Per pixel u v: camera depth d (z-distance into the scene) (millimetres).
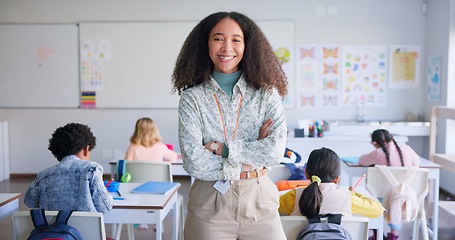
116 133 6004
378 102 5809
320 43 5793
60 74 5949
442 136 5188
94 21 5867
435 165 3502
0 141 5852
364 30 5754
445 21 5145
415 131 5320
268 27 5801
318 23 5781
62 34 5902
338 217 1898
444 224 3910
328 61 5797
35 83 5973
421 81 5762
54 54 5926
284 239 1563
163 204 2301
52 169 2121
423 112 5773
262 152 1476
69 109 6008
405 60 5754
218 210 1490
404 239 3598
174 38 5855
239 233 1520
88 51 5906
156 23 5836
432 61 5484
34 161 6078
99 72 5926
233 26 1517
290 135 5160
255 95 1559
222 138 1539
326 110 5852
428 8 5621
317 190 1960
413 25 5715
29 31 5906
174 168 3725
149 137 3645
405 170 3020
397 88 5785
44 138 6031
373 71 5781
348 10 5746
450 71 5062
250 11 5809
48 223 1912
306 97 5844
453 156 4191
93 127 6016
